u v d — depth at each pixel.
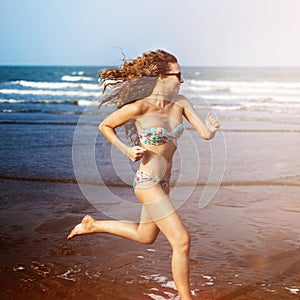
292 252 4.21
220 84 33.28
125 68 3.05
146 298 3.34
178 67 3.10
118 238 4.56
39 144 9.93
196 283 3.60
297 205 5.64
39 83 35.03
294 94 25.42
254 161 8.20
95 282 3.59
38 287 3.50
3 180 6.75
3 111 17.73
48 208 5.45
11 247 4.29
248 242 4.45
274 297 3.37
